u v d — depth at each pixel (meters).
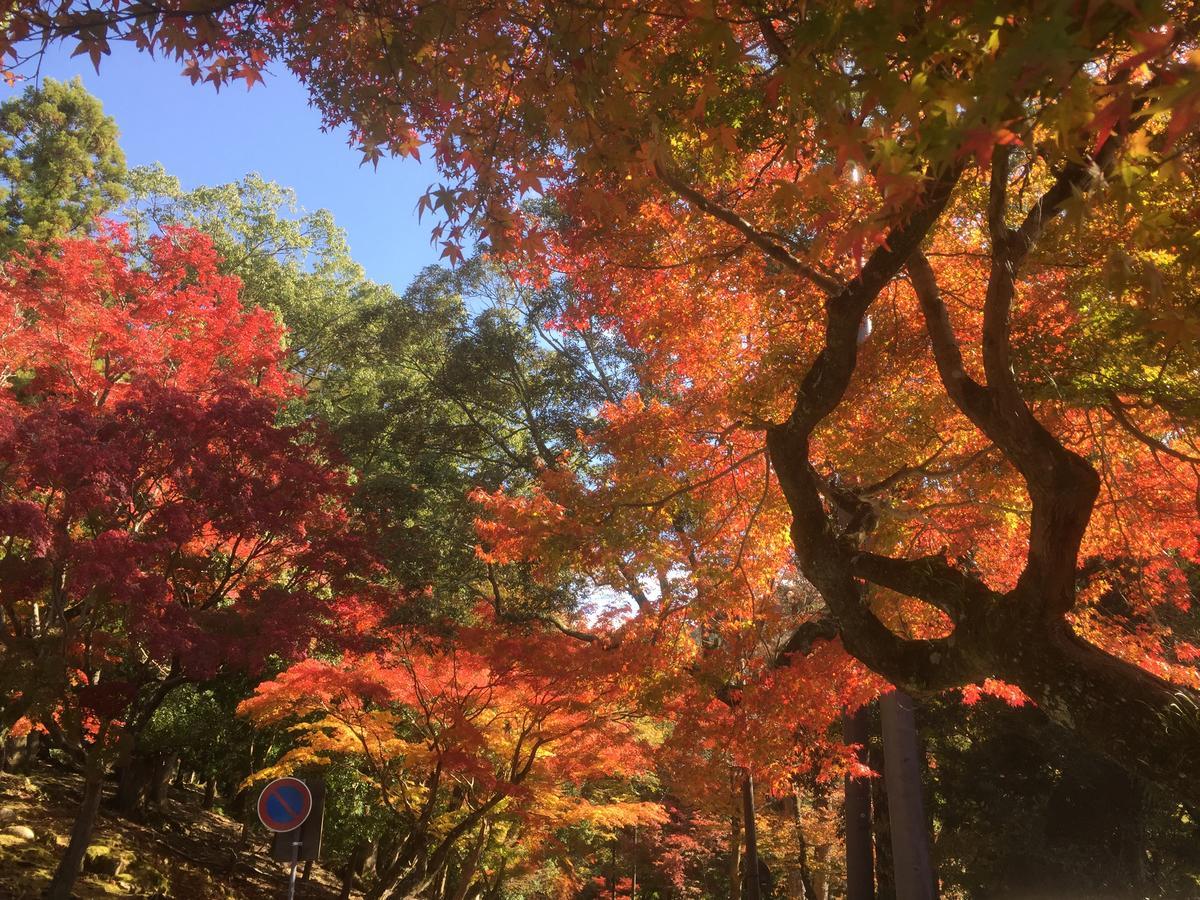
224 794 24.55
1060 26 1.89
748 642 11.16
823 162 6.65
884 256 5.30
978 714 20.53
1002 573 9.73
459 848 16.03
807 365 8.69
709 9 3.57
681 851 27.33
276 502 10.45
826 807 24.33
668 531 11.16
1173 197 4.59
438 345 22.72
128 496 9.55
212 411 10.25
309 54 6.58
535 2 5.54
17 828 12.66
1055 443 4.80
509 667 10.67
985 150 2.10
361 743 12.38
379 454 23.03
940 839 21.02
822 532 5.92
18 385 15.78
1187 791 3.79
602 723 11.80
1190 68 1.97
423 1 5.36
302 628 9.80
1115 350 6.26
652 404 10.68
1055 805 21.19
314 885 17.77
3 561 8.95
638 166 5.07
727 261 8.88
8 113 26.09
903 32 3.14
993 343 5.07
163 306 14.06
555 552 9.92
